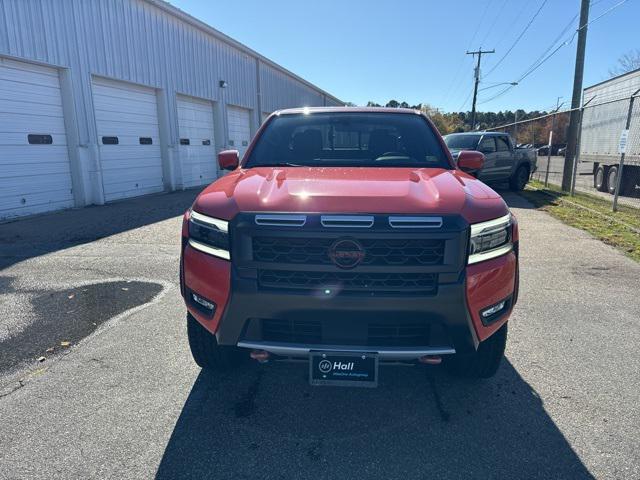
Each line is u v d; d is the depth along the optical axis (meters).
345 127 3.90
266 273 2.44
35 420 2.69
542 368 3.36
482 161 3.73
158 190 15.07
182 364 3.38
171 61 15.27
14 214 9.81
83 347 3.65
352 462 2.37
